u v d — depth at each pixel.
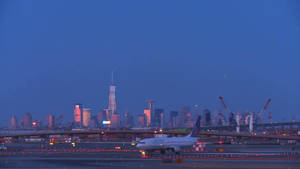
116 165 182.12
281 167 177.62
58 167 174.00
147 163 191.75
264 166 181.25
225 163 194.38
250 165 185.38
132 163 191.62
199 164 188.00
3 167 174.12
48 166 178.38
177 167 174.25
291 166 182.12
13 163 191.75
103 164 186.88
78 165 182.38
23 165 182.38
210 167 175.38
